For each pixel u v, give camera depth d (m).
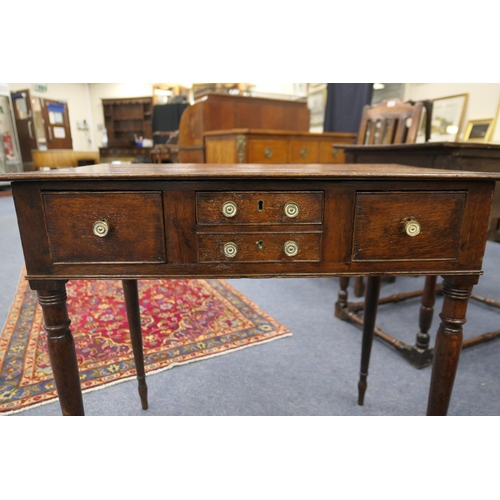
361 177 0.74
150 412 1.32
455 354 0.87
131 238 0.77
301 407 1.35
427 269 0.82
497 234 3.58
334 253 0.80
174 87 8.58
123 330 1.84
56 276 0.78
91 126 9.77
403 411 1.33
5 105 7.66
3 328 1.87
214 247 0.78
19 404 1.32
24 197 0.74
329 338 1.82
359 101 4.27
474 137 3.86
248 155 2.62
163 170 0.85
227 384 1.47
